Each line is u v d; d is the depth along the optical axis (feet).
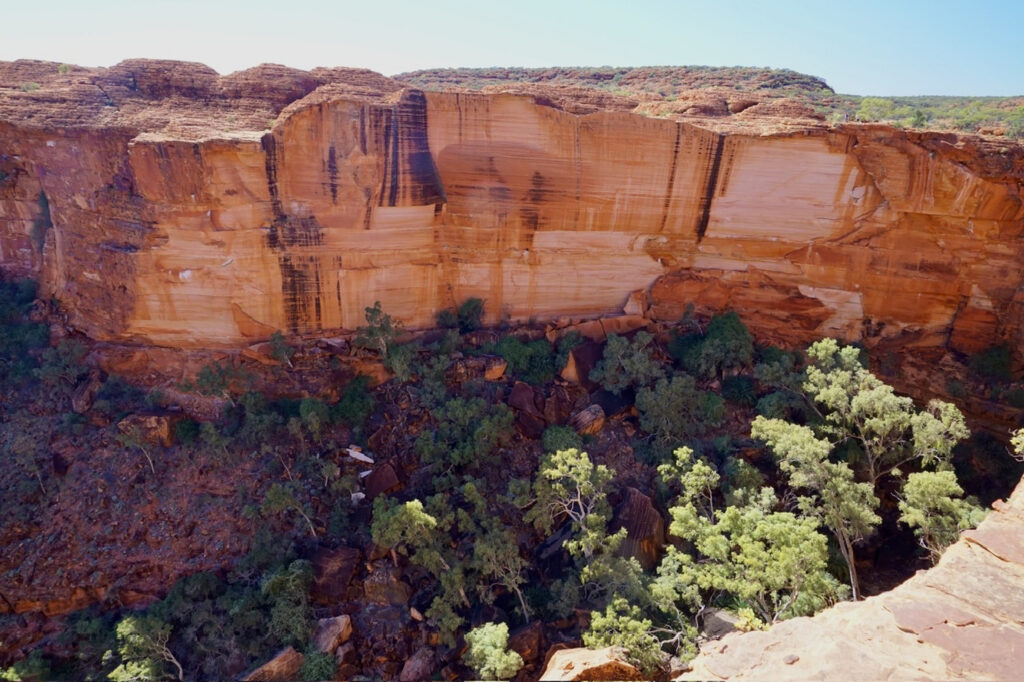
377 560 61.62
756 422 63.87
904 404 63.05
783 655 23.18
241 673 53.72
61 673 56.39
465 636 51.78
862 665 21.17
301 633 55.57
